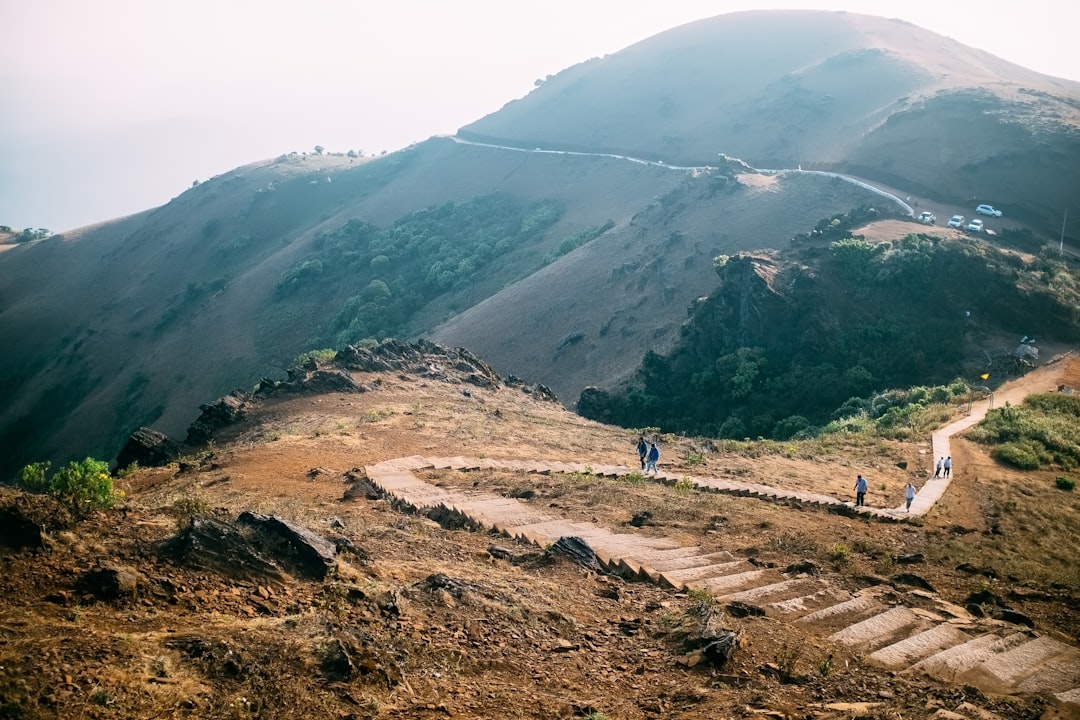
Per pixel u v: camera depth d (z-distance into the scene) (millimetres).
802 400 62562
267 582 9375
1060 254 75938
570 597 11922
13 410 131125
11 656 6500
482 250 141375
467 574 12008
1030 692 9914
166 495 17734
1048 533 24797
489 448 30328
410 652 8539
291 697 6957
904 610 13047
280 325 132750
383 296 132125
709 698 8547
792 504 24781
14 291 167875
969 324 63094
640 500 21609
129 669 6750
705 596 12617
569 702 8156
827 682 9586
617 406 72000
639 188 142875
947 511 26516
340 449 27750
